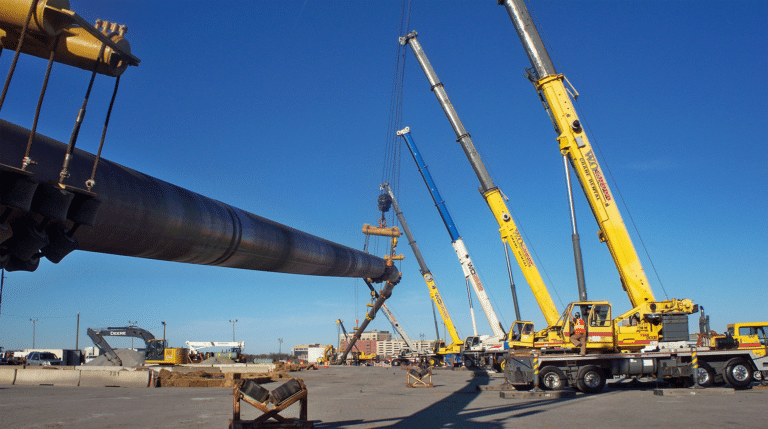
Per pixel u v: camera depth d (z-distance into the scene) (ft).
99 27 18.83
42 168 24.02
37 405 53.31
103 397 63.16
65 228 19.92
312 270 67.67
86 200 19.25
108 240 30.12
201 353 180.96
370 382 100.22
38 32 16.16
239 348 179.52
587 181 74.69
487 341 130.62
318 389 80.53
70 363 173.17
